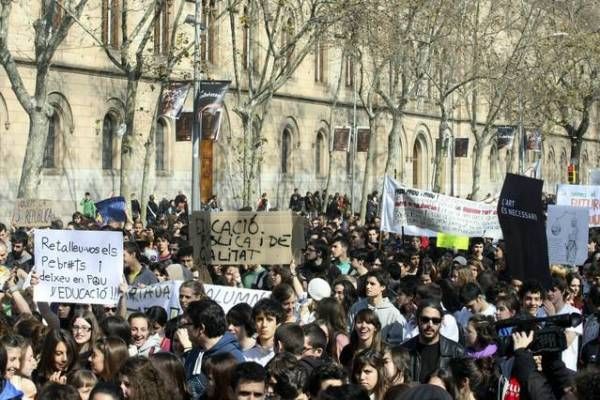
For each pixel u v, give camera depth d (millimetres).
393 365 14414
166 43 67750
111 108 69562
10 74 44281
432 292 19078
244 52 80750
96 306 21266
